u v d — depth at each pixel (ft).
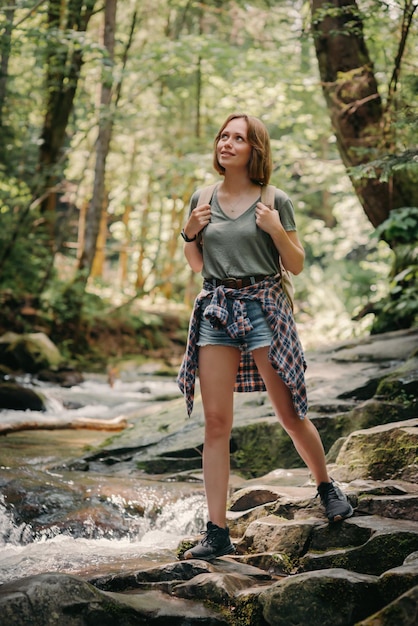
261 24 43.24
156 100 57.52
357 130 26.84
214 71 45.14
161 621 9.46
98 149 46.85
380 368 20.70
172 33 56.44
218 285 10.98
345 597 9.20
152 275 71.82
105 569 11.57
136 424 20.62
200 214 11.05
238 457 17.44
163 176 61.41
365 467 13.32
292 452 17.06
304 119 46.47
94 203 47.11
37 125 57.77
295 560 10.82
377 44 27.86
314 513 11.68
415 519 11.04
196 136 55.31
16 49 35.37
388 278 28.68
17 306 43.80
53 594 9.16
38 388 32.94
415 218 27.12
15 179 47.26
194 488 15.60
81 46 34.09
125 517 14.56
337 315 52.95
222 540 11.05
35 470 16.46
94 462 18.10
